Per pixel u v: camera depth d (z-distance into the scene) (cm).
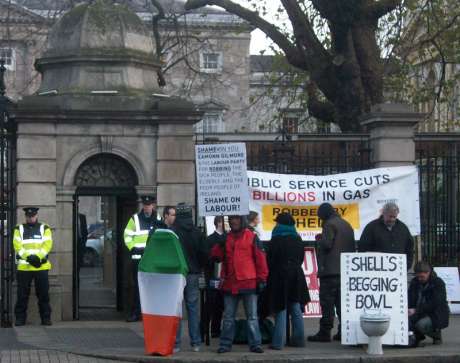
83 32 1817
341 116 2539
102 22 1825
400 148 1859
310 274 1783
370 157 1902
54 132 1739
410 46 2798
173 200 1769
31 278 1664
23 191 1725
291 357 1312
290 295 1396
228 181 1367
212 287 1422
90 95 1753
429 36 2736
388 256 1399
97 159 1781
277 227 1403
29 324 1694
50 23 2784
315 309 1778
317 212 1616
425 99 2869
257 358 1302
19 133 1725
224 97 5388
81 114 1739
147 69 1859
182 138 1773
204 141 1834
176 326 1332
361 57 2527
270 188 1784
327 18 2456
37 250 1659
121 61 1809
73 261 1761
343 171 1917
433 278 1438
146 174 1769
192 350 1383
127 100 1758
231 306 1354
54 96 1748
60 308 1738
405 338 1388
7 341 1480
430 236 1975
